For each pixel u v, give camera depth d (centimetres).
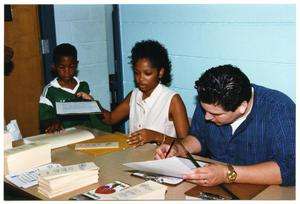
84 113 190
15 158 152
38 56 285
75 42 299
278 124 144
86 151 174
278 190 129
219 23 221
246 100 139
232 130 157
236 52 217
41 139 189
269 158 152
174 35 246
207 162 151
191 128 178
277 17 197
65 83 249
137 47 201
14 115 284
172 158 134
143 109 211
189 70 243
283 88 202
